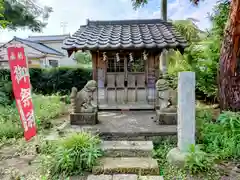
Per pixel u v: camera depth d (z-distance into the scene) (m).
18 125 4.75
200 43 7.03
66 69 10.11
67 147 3.15
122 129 4.17
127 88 5.84
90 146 3.18
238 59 4.60
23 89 3.56
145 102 5.83
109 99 5.85
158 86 4.54
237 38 4.49
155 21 6.68
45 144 3.77
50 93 9.89
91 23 6.68
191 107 3.12
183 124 3.14
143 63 5.78
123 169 2.96
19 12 8.01
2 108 5.91
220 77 4.96
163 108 4.49
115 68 5.82
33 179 2.83
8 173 3.00
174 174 2.91
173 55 8.04
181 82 3.11
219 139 3.64
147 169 2.94
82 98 4.52
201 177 2.82
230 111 4.29
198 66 6.82
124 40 5.29
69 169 2.97
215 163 3.20
